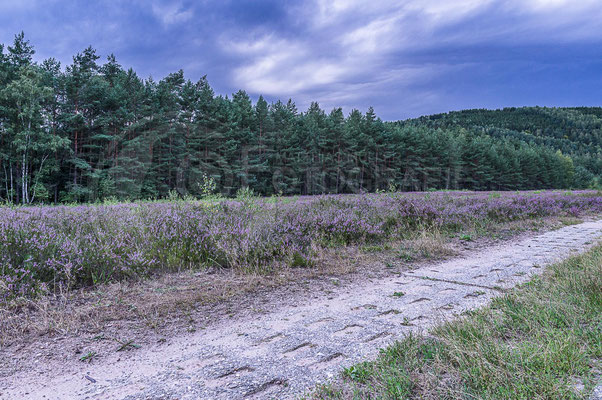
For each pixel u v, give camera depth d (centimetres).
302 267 617
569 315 314
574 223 1314
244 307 422
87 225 674
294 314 399
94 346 314
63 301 418
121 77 4228
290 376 252
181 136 4219
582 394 194
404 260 695
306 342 317
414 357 261
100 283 481
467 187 7588
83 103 3581
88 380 255
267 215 823
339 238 811
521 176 8375
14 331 337
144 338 332
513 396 196
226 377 255
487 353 245
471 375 222
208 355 295
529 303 358
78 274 487
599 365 229
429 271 612
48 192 3297
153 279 520
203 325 366
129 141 3609
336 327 354
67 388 244
